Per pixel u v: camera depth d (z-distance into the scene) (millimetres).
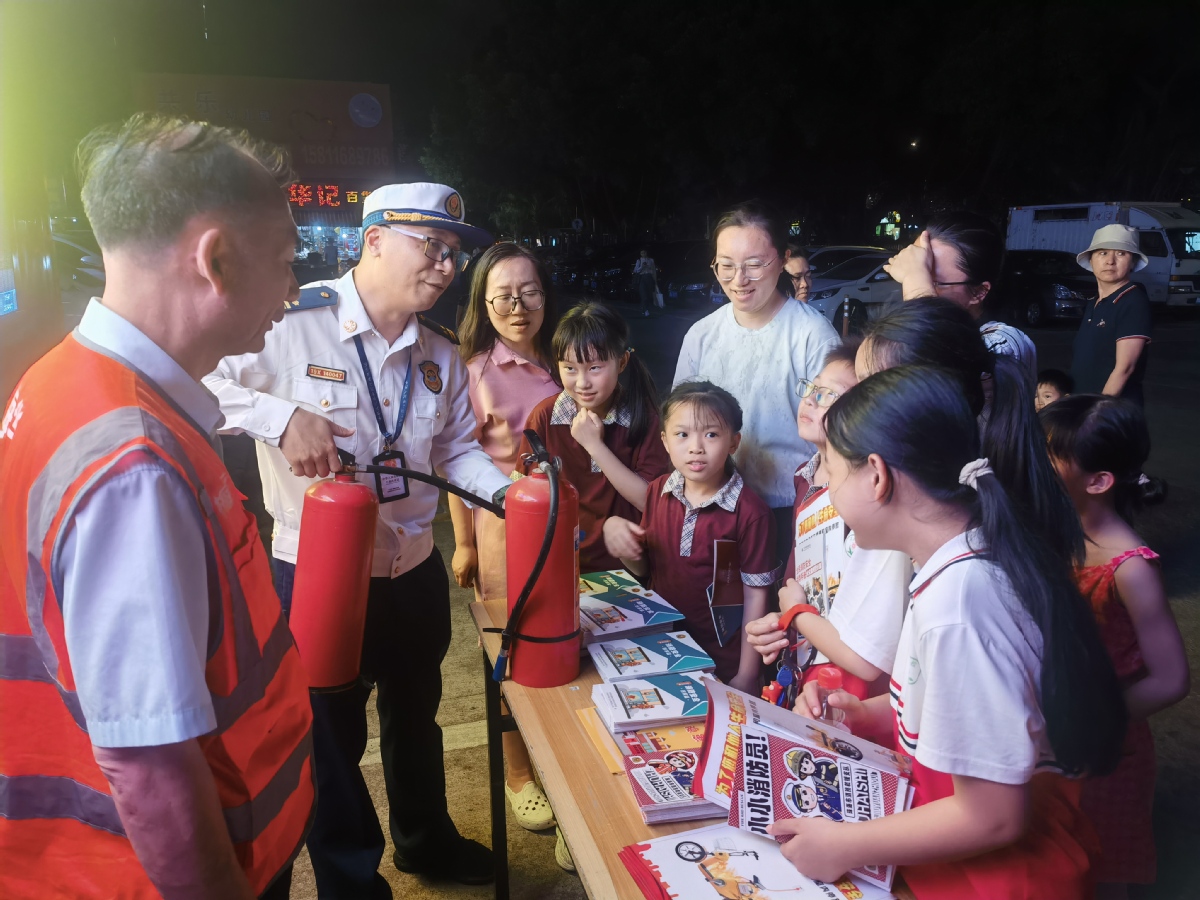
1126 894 1783
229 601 1012
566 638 1601
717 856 1124
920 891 1085
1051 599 1004
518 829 2369
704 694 1505
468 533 2586
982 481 1034
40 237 3379
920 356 1361
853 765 1139
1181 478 5352
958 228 2051
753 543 2109
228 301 1022
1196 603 3635
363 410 1916
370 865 1905
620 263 17328
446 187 1857
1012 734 975
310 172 22312
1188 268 12922
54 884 994
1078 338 4086
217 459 1054
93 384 950
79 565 869
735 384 2627
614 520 2266
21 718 965
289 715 1175
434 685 2129
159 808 900
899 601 1383
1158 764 2594
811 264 12312
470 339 2584
